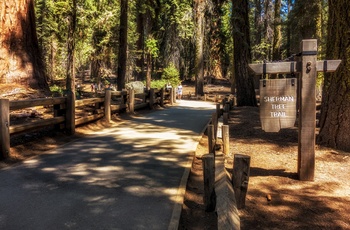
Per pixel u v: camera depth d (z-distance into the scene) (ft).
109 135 29.99
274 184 17.33
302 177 17.71
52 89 71.26
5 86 38.40
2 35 39.88
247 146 25.80
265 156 22.76
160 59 143.54
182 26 112.78
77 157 21.76
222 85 155.53
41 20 122.83
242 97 56.70
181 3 116.16
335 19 22.50
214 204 14.37
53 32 101.19
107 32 89.56
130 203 14.21
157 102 61.31
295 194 15.94
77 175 17.94
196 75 109.40
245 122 36.73
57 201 14.32
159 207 13.85
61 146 25.00
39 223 12.23
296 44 76.84
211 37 120.16
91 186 16.22
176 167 19.67
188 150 24.13
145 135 30.19
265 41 119.34
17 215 12.87
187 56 150.10
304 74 17.43
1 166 19.49
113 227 12.07
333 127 22.62
